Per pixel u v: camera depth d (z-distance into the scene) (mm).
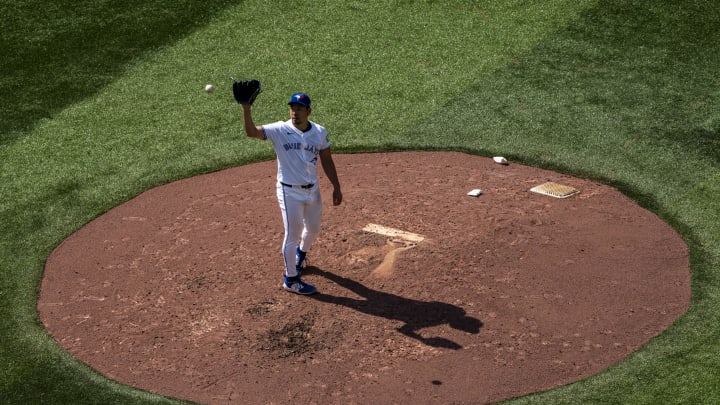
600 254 34875
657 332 30031
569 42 52781
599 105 47750
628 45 52281
